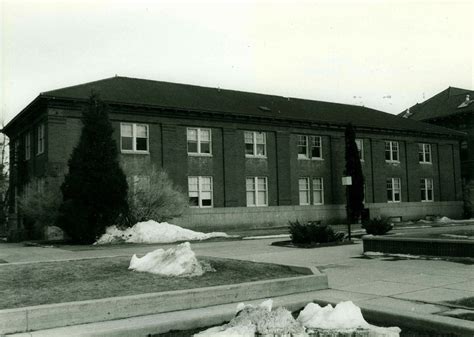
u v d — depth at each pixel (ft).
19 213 110.42
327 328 19.81
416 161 150.10
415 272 37.70
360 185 123.65
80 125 94.43
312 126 128.47
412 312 23.39
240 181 114.73
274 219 118.11
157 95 110.01
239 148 115.65
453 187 158.71
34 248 73.10
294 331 18.99
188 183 107.55
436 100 194.90
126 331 22.36
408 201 146.61
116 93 102.89
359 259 47.96
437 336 20.86
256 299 28.86
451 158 159.84
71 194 78.59
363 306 25.20
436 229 88.48
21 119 109.09
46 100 91.56
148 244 74.38
